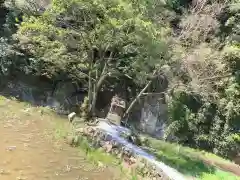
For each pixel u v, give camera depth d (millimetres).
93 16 15719
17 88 21781
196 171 15344
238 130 20219
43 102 22016
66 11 15930
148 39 15555
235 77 20375
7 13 22703
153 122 21391
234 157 19906
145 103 21859
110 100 22453
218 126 20453
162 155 16125
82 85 22453
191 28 19234
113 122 19016
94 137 15453
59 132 15703
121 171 13445
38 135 15055
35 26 16656
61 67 20094
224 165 18516
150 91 21828
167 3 20516
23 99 21297
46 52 19344
